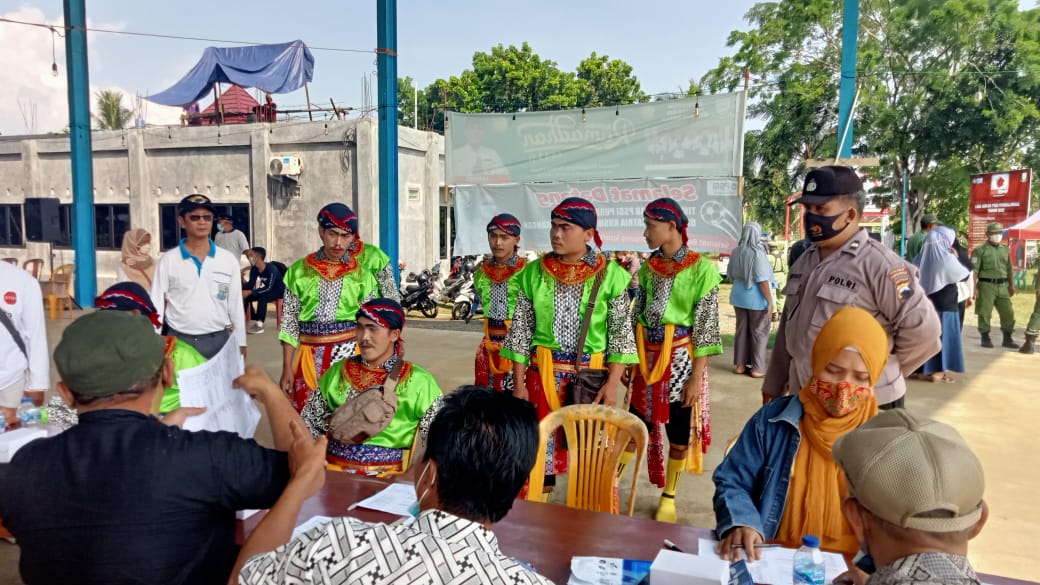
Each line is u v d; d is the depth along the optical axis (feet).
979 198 50.65
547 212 27.99
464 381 22.59
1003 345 28.94
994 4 54.13
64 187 50.44
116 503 4.56
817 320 8.71
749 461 7.32
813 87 56.80
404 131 44.45
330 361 13.74
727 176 25.17
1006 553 11.03
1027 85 52.70
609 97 86.12
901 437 3.89
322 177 43.86
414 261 46.26
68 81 35.04
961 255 24.27
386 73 26.61
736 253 22.98
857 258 8.50
